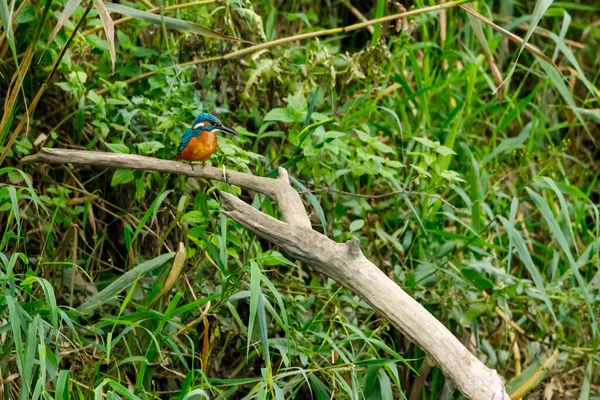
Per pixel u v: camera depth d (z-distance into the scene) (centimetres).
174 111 921
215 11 973
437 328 739
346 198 1062
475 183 1094
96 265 987
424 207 1052
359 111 1041
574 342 1071
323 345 890
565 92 1144
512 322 1050
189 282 923
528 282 994
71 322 755
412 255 1059
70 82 906
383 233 1026
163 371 924
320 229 1052
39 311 784
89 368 859
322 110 1111
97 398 692
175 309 854
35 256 967
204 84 986
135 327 862
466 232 1102
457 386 736
